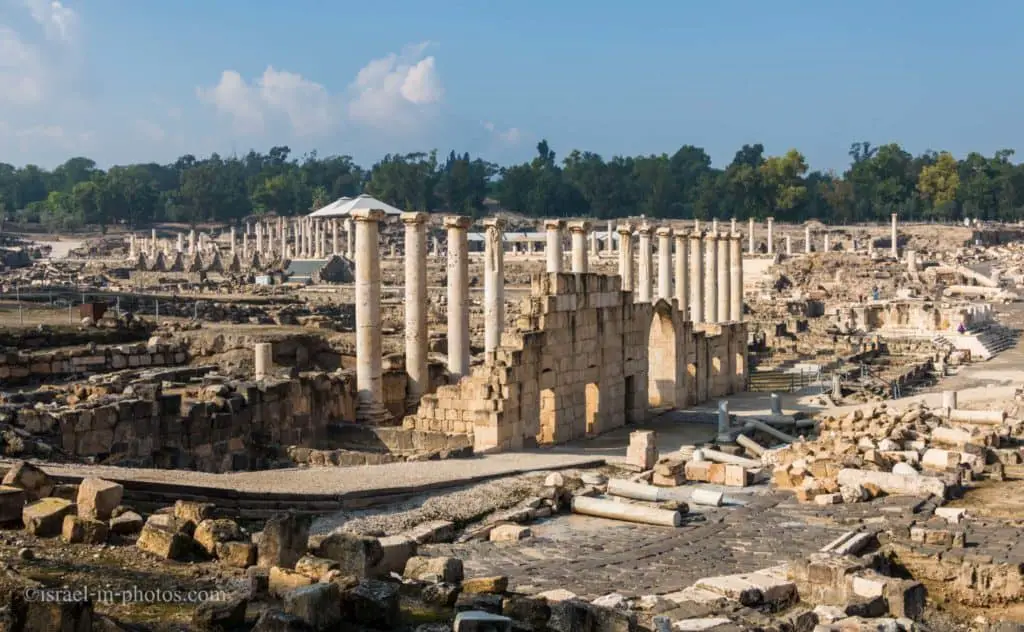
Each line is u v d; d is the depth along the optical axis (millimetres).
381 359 47125
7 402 37281
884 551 25328
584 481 34531
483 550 26047
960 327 95188
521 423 43188
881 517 29047
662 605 19984
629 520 30000
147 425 36844
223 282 126500
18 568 17031
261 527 25594
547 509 30734
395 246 192750
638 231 63438
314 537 19266
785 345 87562
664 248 65750
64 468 26594
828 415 52656
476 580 18703
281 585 16969
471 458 39188
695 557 25203
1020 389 60125
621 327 51531
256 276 137750
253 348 56438
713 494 32188
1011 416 48688
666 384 58250
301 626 14156
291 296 104625
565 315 46344
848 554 23891
